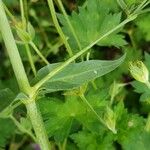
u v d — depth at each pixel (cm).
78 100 26
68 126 26
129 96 33
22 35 25
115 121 26
